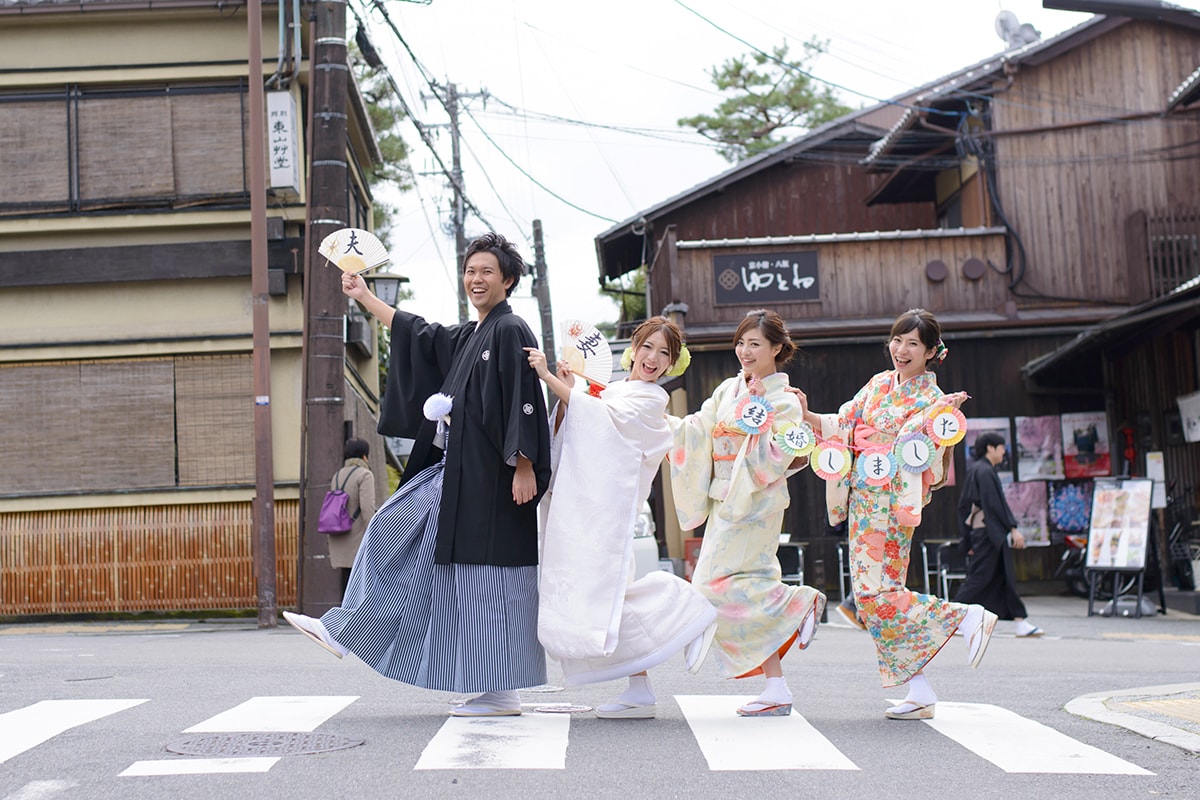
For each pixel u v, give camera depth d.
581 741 4.38
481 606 4.76
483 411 4.78
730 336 16.09
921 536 16.00
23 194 13.10
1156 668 7.52
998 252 16.77
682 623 4.83
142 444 12.94
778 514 4.97
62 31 13.09
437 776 3.75
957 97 17.42
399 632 4.78
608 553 4.75
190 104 13.12
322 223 11.71
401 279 16.53
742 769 3.91
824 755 4.14
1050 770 3.96
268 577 11.38
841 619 13.35
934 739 4.52
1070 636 10.27
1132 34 17.41
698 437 5.03
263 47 13.08
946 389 16.34
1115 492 12.55
